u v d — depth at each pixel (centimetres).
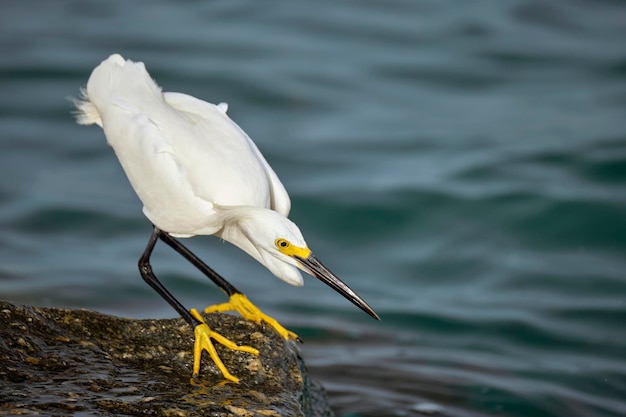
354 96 2334
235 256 1652
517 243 1659
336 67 2497
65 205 1770
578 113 2205
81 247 1622
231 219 795
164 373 759
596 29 2809
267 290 1524
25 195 1803
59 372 716
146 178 805
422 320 1427
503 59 2580
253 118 2172
